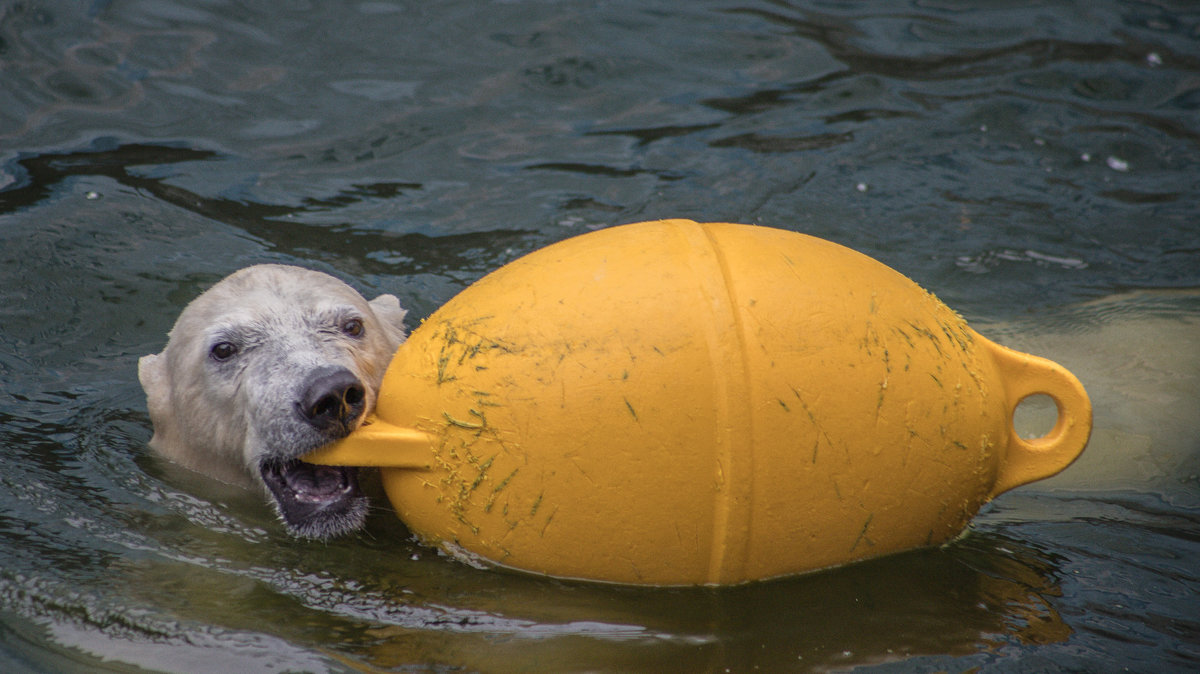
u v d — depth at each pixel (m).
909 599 6.46
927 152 14.59
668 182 13.73
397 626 6.45
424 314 11.25
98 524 7.98
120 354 10.98
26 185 13.11
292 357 8.09
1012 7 18.06
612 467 5.95
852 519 6.18
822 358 5.98
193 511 8.34
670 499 5.96
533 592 6.43
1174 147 14.66
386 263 12.17
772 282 6.09
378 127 14.62
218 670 6.14
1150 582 6.89
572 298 6.20
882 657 6.03
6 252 12.06
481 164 14.02
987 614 6.42
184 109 14.66
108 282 11.84
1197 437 9.22
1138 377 10.24
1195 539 7.57
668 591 6.37
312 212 13.05
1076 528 7.69
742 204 13.30
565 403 5.98
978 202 13.68
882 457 6.10
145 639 6.47
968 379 6.38
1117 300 11.76
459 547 6.62
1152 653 6.05
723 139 14.68
